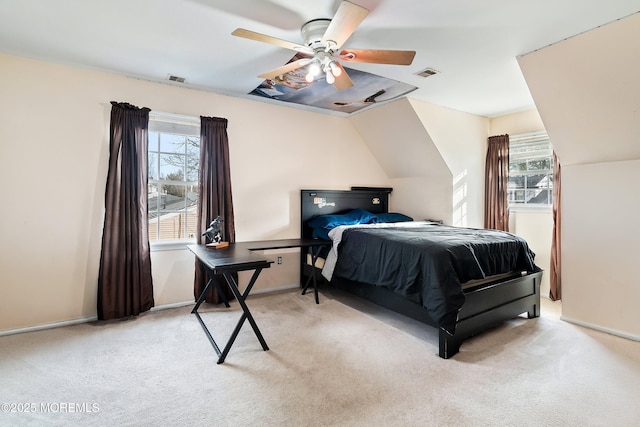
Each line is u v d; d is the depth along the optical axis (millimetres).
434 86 3479
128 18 2197
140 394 1949
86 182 3059
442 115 4188
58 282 2971
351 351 2500
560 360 2373
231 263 2377
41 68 2857
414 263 2600
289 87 3525
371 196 5055
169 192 3562
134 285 3152
